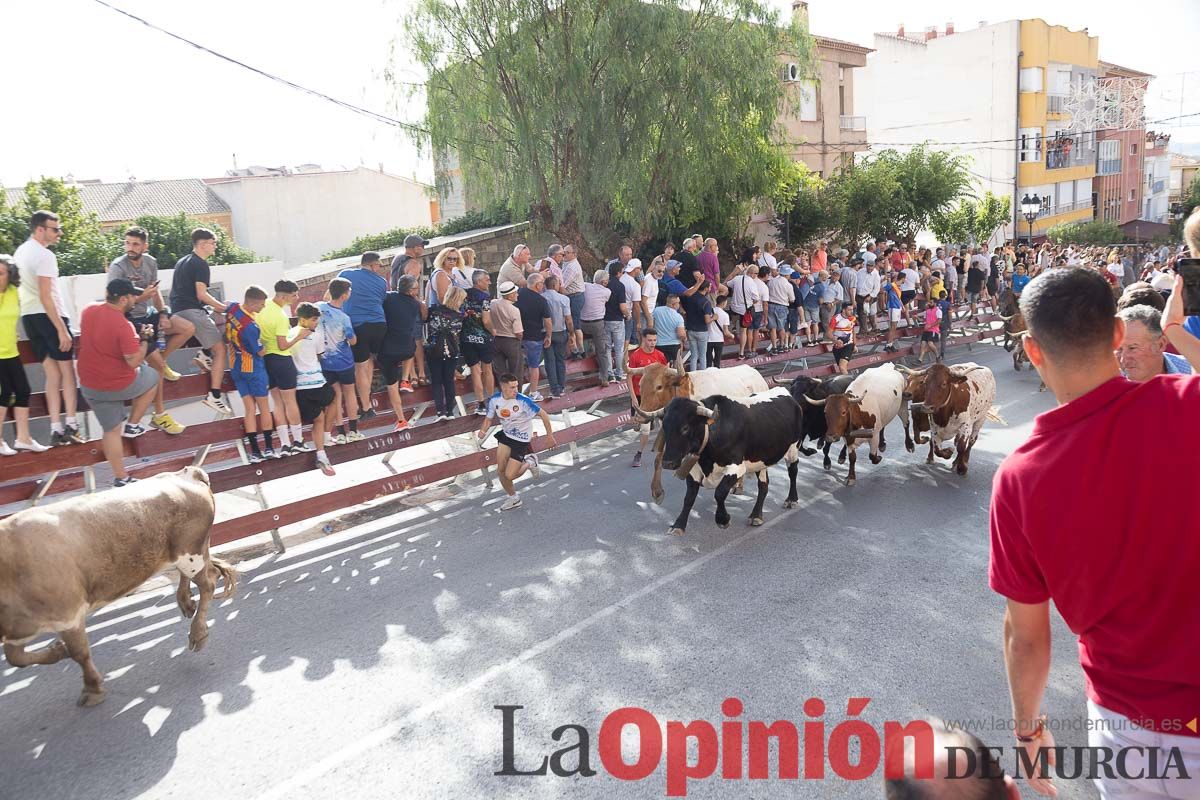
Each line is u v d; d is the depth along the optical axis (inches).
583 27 707.4
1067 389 88.6
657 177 791.1
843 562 300.5
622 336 517.0
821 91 1253.7
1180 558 79.8
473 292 434.3
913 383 402.3
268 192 1536.7
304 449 365.1
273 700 224.1
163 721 216.7
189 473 259.6
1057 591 88.8
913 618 254.5
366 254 394.9
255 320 337.4
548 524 354.9
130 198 1517.0
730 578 289.4
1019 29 1721.2
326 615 276.4
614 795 178.9
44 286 301.1
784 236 1079.6
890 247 922.1
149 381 318.0
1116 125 1956.2
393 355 402.3
